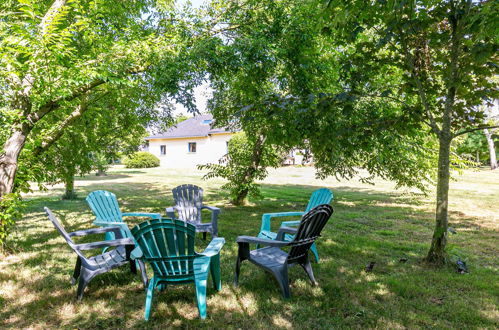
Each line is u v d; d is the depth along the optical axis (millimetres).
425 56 4312
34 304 3074
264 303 3154
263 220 4941
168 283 3021
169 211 5523
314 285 3588
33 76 4504
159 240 2895
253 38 5898
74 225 6727
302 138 4938
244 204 9703
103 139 9133
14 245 5008
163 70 5301
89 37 5418
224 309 3041
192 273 3035
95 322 2773
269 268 3334
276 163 9234
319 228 3586
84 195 11641
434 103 4734
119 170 25453
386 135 4824
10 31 5340
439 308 3061
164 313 2945
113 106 8203
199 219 6004
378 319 2850
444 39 3977
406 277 3846
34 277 3734
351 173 7633
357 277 3857
